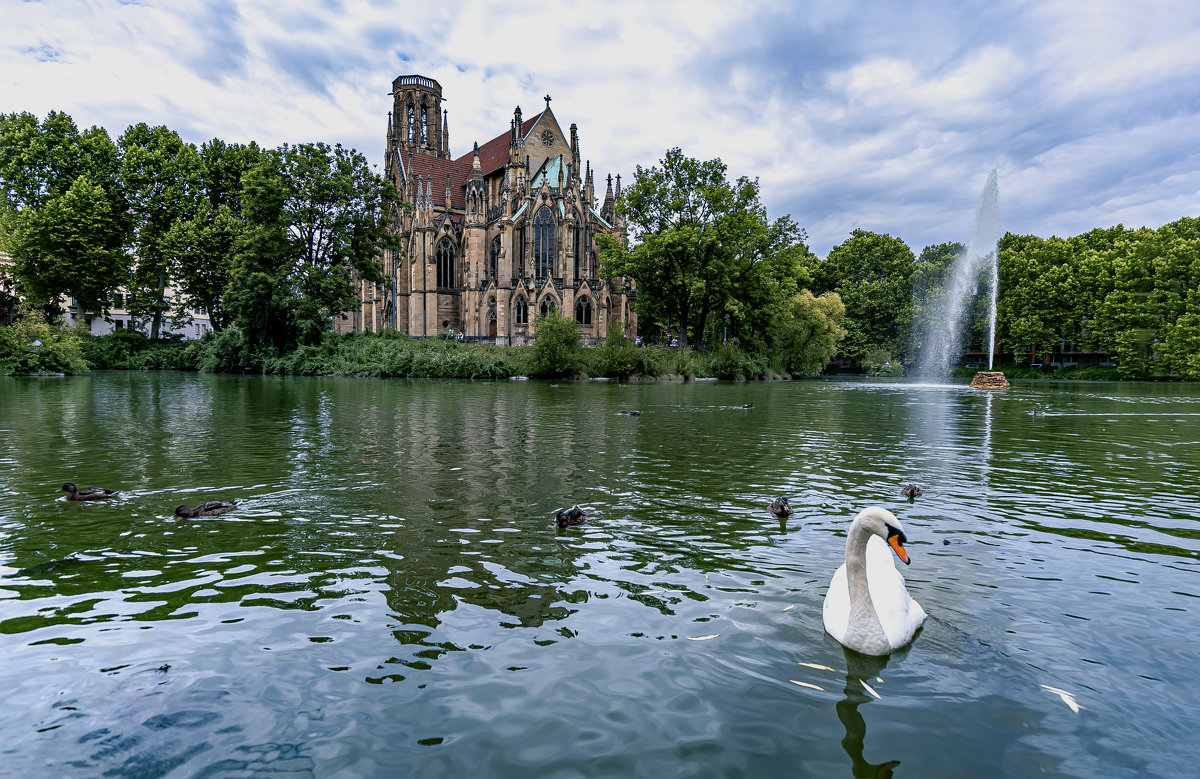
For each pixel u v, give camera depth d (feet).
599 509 32.17
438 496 34.63
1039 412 81.71
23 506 32.17
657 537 27.50
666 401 106.83
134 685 15.33
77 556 24.61
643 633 18.21
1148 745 13.12
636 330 303.27
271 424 66.44
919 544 26.78
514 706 14.49
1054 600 20.76
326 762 12.50
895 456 50.03
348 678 15.72
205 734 13.41
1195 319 207.31
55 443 52.42
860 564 17.33
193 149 229.86
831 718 14.14
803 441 58.29
